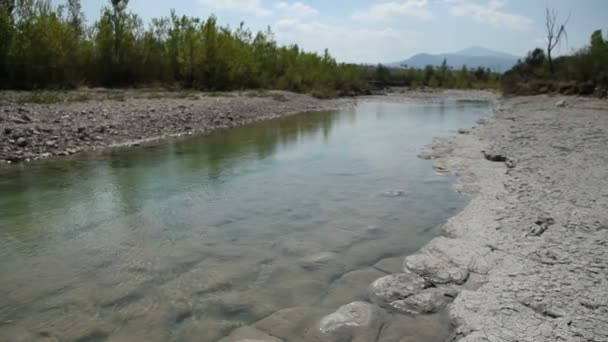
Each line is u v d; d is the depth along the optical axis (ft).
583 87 100.78
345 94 140.77
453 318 11.01
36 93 55.93
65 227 17.63
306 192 23.25
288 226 18.10
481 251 14.85
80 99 54.60
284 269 14.07
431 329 10.69
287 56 129.90
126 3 88.28
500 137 39.86
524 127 46.83
